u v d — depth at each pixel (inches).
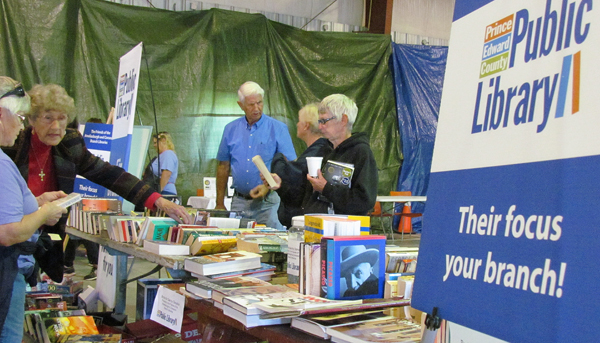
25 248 64.6
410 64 343.6
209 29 280.2
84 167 101.1
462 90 35.3
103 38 254.1
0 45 233.8
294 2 341.4
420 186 350.9
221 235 88.2
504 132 31.0
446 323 40.0
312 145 121.7
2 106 61.2
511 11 31.9
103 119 253.6
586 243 24.7
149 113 267.0
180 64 273.0
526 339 26.8
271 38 297.6
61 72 245.6
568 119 26.9
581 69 26.6
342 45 321.4
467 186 33.3
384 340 44.9
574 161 26.1
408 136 343.3
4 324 65.5
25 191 65.1
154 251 85.4
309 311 52.9
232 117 286.5
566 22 28.0
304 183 117.8
